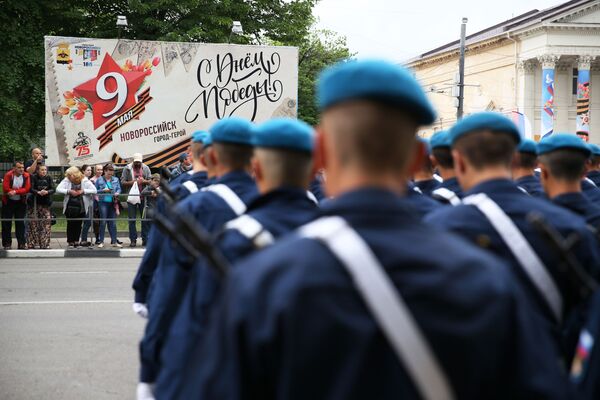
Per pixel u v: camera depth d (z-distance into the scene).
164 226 3.00
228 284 1.58
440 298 1.50
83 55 19.78
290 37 31.39
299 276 1.49
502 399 1.54
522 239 2.73
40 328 7.92
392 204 1.61
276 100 20.80
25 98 26.16
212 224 3.74
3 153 25.95
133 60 20.08
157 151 20.30
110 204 16.02
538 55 44.03
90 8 28.81
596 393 2.12
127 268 13.19
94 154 19.95
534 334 1.56
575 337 2.66
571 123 46.31
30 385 5.86
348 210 1.60
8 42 24.97
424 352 1.46
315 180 6.58
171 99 20.33
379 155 1.60
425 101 1.60
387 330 1.47
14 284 11.05
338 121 1.61
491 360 1.50
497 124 2.91
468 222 2.80
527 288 2.70
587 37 43.53
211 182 4.43
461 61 31.03
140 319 8.45
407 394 1.45
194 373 1.59
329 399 1.44
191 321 3.08
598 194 5.36
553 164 3.56
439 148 4.58
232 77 20.58
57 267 13.30
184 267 3.96
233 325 1.50
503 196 2.85
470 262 1.56
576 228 2.73
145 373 4.20
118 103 20.00
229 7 28.23
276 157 2.94
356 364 1.45
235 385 1.48
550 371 1.54
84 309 9.03
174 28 27.81
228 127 3.92
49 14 27.23
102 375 6.16
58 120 19.77
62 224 20.27
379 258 1.53
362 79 1.58
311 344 1.45
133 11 28.02
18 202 15.38
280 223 2.82
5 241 15.55
